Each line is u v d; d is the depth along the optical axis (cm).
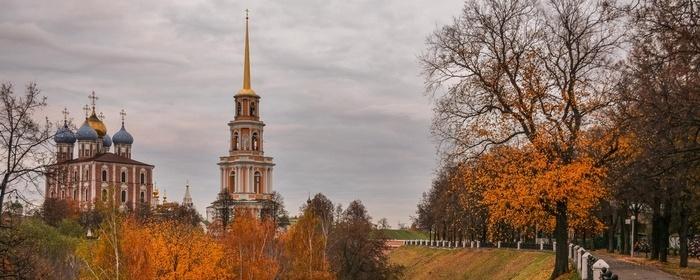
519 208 3406
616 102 3391
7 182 2916
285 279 7794
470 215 8506
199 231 7438
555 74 3541
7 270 2903
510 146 3553
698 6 2517
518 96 3541
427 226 13588
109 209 5122
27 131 2958
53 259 5788
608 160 3497
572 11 3506
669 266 4238
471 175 3612
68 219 9688
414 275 9325
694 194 4069
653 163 2966
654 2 2592
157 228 6062
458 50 3606
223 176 17500
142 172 18750
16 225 3102
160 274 5581
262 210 15350
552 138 3416
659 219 4791
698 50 2484
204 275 5828
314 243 7781
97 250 5119
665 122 2664
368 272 8756
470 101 3644
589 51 3509
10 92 3052
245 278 7000
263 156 17625
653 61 2744
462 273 7756
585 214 3494
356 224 8969
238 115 17738
